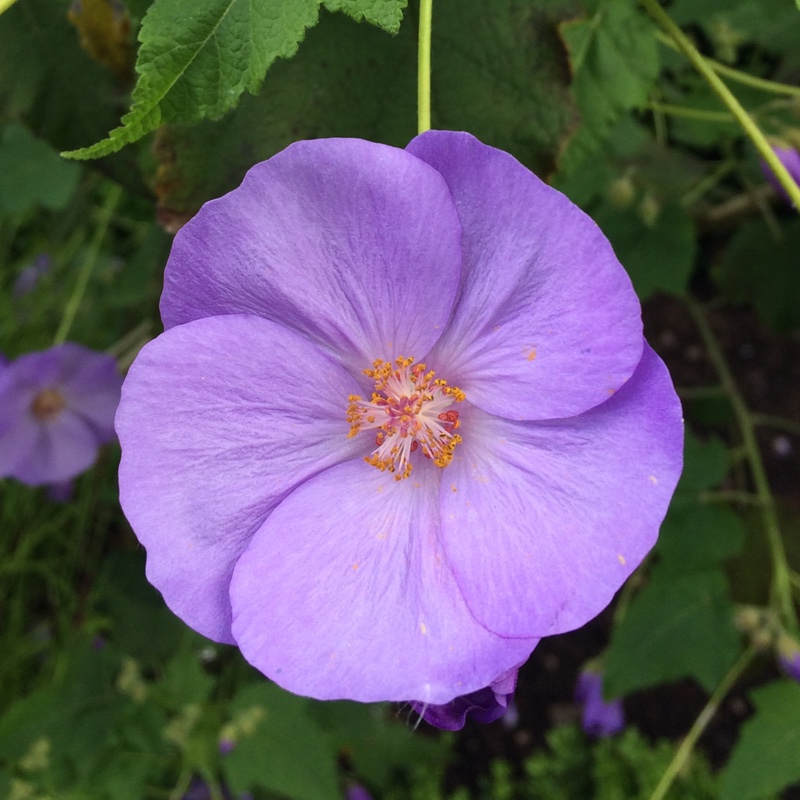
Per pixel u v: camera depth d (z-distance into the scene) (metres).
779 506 0.28
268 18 0.11
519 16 0.14
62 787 0.27
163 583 0.12
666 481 0.11
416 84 0.14
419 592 0.12
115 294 0.27
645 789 0.31
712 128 0.23
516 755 0.35
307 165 0.11
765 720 0.21
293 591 0.12
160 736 0.27
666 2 0.23
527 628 0.11
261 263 0.12
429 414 0.13
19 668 0.34
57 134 0.17
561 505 0.12
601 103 0.16
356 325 0.12
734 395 0.29
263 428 0.12
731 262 0.29
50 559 0.34
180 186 0.15
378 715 0.32
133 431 0.12
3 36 0.17
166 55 0.11
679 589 0.24
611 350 0.11
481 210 0.11
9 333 0.34
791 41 0.23
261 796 0.30
